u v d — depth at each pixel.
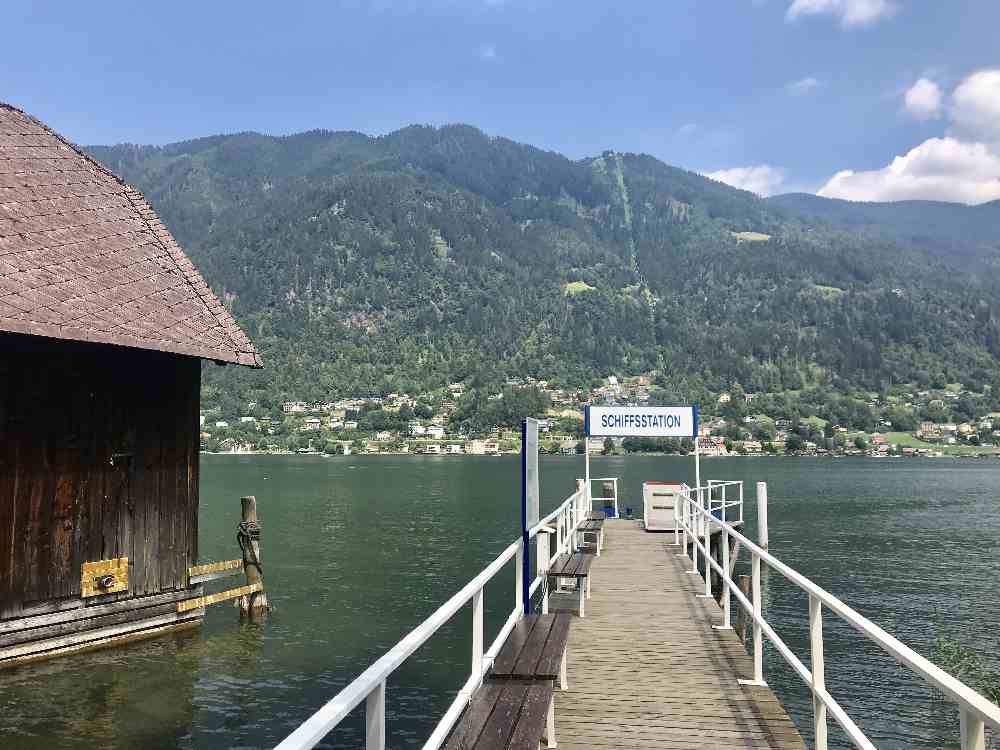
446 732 4.13
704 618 10.23
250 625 16.77
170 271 14.14
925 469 142.25
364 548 36.94
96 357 12.51
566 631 6.20
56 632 11.82
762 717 6.37
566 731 6.06
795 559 37.97
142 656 13.09
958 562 37.03
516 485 87.69
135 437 13.18
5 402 11.22
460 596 4.41
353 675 14.69
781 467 145.00
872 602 27.98
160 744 10.72
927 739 15.48
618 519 24.17
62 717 11.14
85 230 13.52
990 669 19.00
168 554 13.82
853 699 17.69
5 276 10.92
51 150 15.22
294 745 2.16
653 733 6.01
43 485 11.70
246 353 13.19
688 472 122.06
